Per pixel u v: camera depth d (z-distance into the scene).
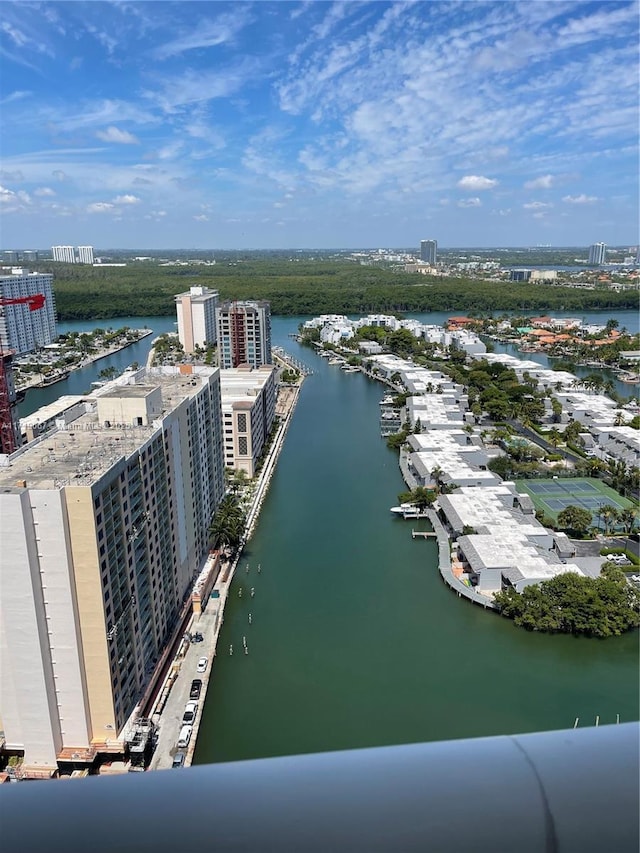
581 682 89.19
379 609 107.25
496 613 106.06
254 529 137.62
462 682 89.25
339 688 88.06
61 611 67.00
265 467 175.12
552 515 143.50
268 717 82.81
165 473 90.62
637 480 154.25
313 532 136.50
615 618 99.31
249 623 103.12
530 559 115.06
